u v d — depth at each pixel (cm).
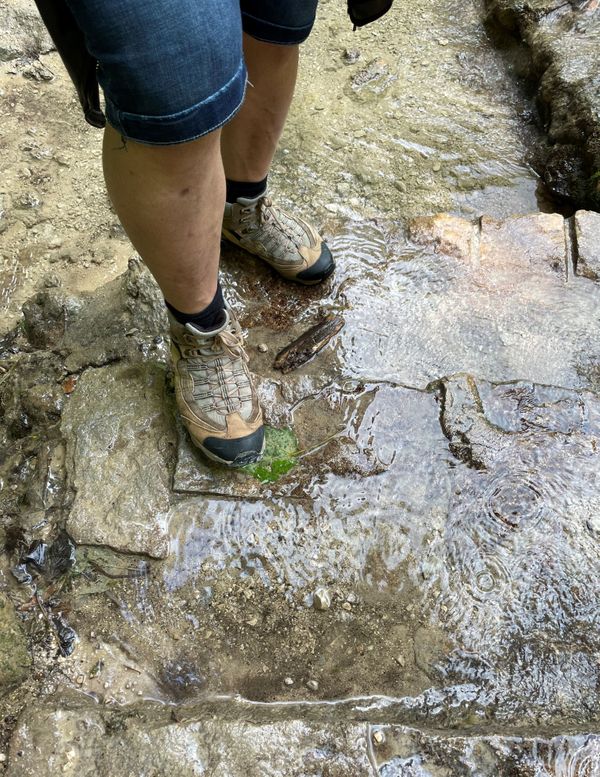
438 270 197
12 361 199
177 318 139
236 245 195
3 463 165
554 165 242
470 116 269
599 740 117
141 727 121
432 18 308
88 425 162
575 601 142
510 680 133
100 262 241
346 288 194
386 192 239
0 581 143
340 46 296
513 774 116
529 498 153
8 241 245
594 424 165
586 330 184
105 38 82
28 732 120
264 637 139
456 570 146
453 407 165
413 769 117
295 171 243
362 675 135
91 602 141
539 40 269
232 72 91
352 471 158
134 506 150
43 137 271
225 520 151
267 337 184
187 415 150
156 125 89
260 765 117
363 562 147
